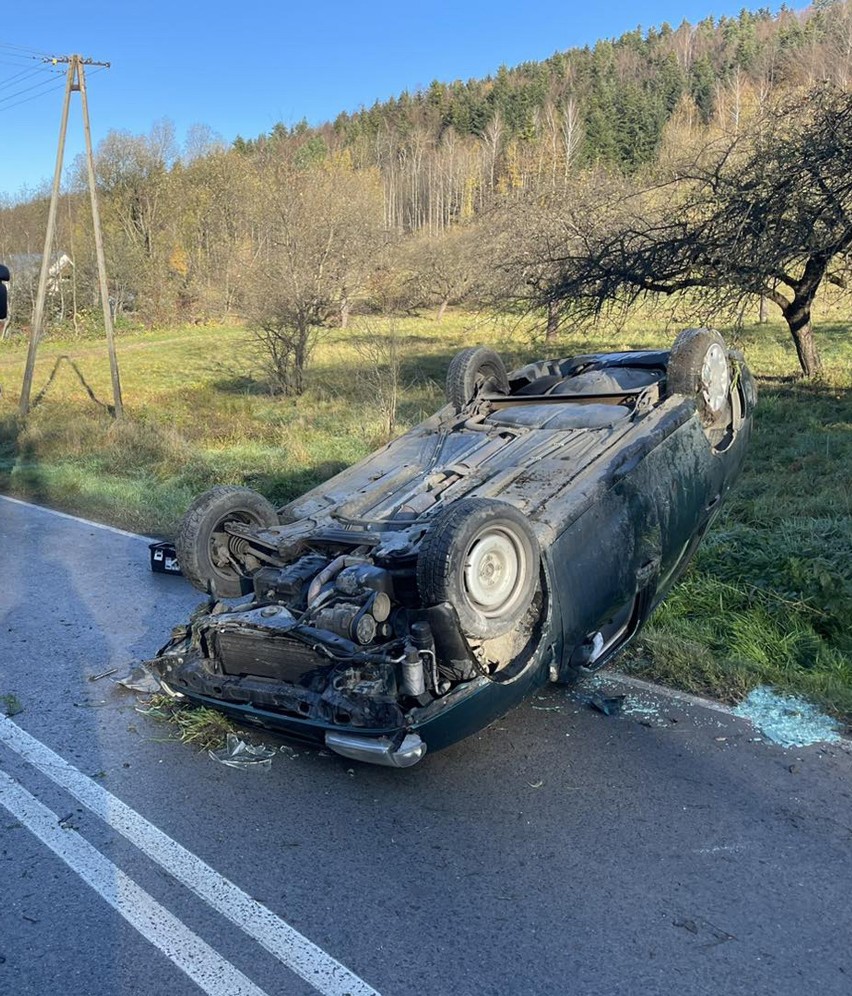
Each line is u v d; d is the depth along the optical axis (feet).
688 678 16.60
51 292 189.47
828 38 75.36
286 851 11.96
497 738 14.87
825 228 45.32
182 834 12.49
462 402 20.53
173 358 131.23
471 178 277.64
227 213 192.95
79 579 25.84
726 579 21.45
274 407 67.72
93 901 11.02
